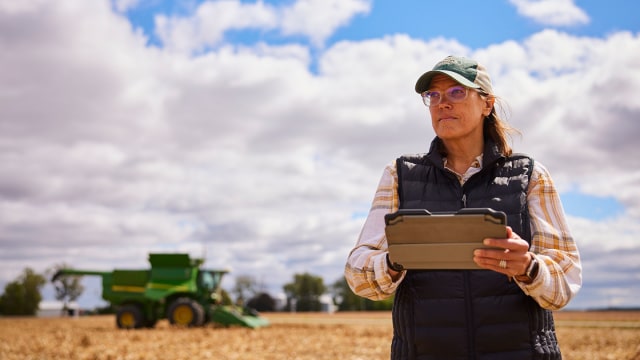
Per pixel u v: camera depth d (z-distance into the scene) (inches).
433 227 78.0
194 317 832.9
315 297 3762.3
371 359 411.2
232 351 473.1
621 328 840.3
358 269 88.8
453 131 92.6
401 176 96.2
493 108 97.7
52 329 832.3
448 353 86.2
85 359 410.9
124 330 780.0
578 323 1039.6
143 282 874.1
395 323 91.7
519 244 76.2
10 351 458.6
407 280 90.2
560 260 85.7
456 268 79.9
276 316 1909.4
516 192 90.7
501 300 86.0
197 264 885.8
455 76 90.6
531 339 86.0
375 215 95.9
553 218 90.4
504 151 95.4
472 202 91.4
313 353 455.5
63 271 889.5
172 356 430.6
